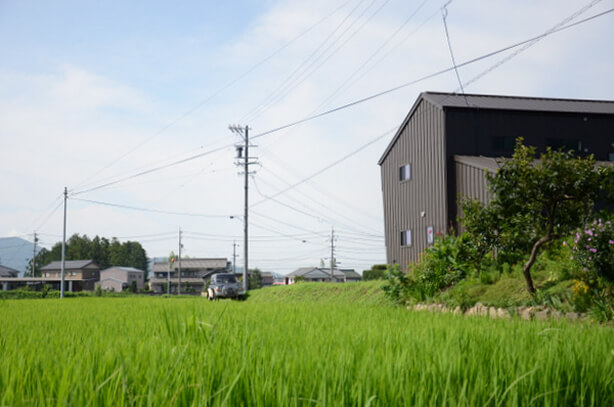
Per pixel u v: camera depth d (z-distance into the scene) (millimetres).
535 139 21906
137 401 2365
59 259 124062
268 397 2371
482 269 13406
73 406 2275
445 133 20984
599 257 9305
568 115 22281
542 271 11734
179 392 2346
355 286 20562
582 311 8938
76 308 13828
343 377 2549
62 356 3555
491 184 11352
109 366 3107
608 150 22625
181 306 12109
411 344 4062
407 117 23672
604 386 2807
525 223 11742
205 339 4469
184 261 98375
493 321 6930
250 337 4453
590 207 11172
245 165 38719
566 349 3576
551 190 10391
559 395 2625
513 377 2816
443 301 12680
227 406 2256
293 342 4281
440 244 15141
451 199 20656
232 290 31406
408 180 23641
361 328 5934
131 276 101812
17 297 51219
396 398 2408
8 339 5047
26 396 2496
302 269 102062
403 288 14891
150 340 4469
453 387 2684
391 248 25094
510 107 21891
